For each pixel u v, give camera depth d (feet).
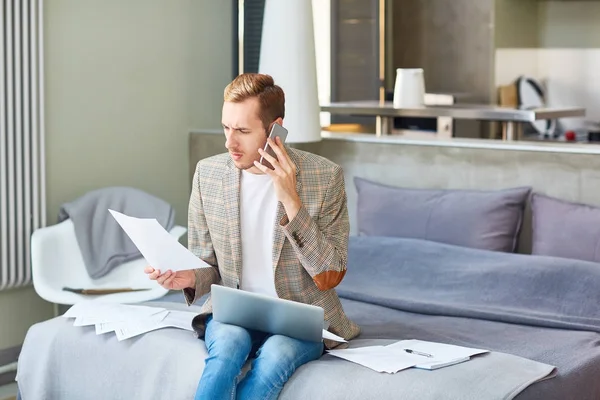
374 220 14.87
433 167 15.24
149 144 17.24
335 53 23.36
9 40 14.52
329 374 9.39
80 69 15.90
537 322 11.88
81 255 14.62
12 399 14.48
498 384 9.06
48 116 15.44
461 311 12.31
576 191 13.96
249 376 9.48
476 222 13.97
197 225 10.80
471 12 24.36
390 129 20.20
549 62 25.45
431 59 25.09
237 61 18.83
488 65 24.21
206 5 18.12
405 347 10.05
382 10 24.48
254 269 10.44
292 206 9.70
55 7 15.42
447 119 21.33
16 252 15.07
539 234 13.71
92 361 10.78
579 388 10.04
